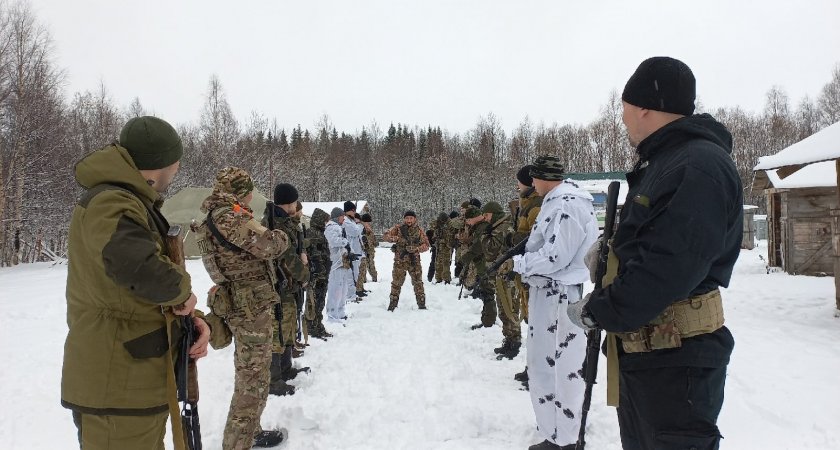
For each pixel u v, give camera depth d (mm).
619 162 51375
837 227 7629
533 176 3580
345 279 8070
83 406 1882
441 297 10398
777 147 50406
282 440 3598
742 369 5027
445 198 51844
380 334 7016
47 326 7164
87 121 34594
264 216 4676
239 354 3186
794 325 7023
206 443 3465
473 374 5105
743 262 15141
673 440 1672
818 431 3561
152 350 1959
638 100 1869
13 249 23062
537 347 3438
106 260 1803
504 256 4105
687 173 1588
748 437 3496
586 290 9008
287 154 56375
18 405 4176
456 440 3570
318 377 5016
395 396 4418
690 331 1687
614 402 1839
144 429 1949
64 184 25203
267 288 3275
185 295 1945
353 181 55531
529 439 3574
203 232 3256
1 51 21547
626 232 1758
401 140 76688
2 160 22125
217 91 34969
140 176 2014
